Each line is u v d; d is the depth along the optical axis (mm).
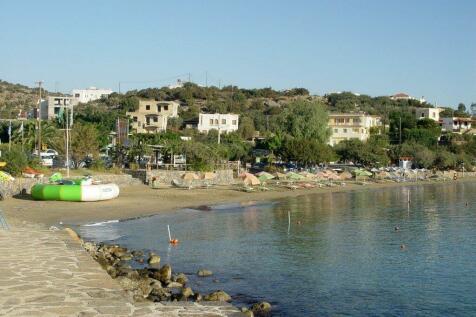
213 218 54719
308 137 137000
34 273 19625
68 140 78625
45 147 91312
